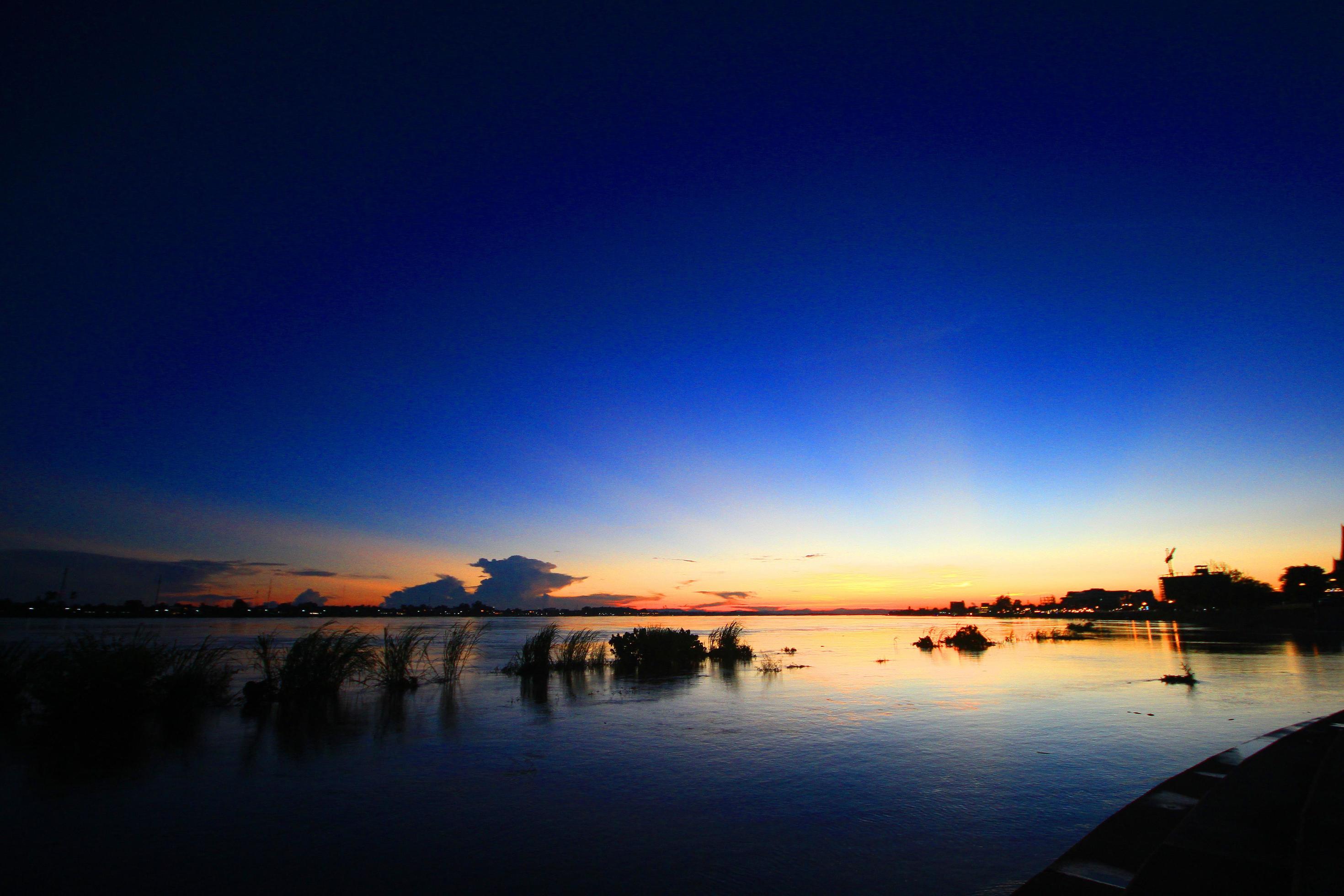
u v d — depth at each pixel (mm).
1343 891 3822
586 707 13289
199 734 10422
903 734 10438
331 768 8367
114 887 4883
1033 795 7180
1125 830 5590
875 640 37844
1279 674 18438
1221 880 4344
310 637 14688
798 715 12258
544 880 4984
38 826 6184
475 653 28672
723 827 6152
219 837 5922
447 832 6051
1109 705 13211
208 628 67875
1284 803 5859
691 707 13180
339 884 4930
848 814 6539
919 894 4727
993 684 16750
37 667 12438
